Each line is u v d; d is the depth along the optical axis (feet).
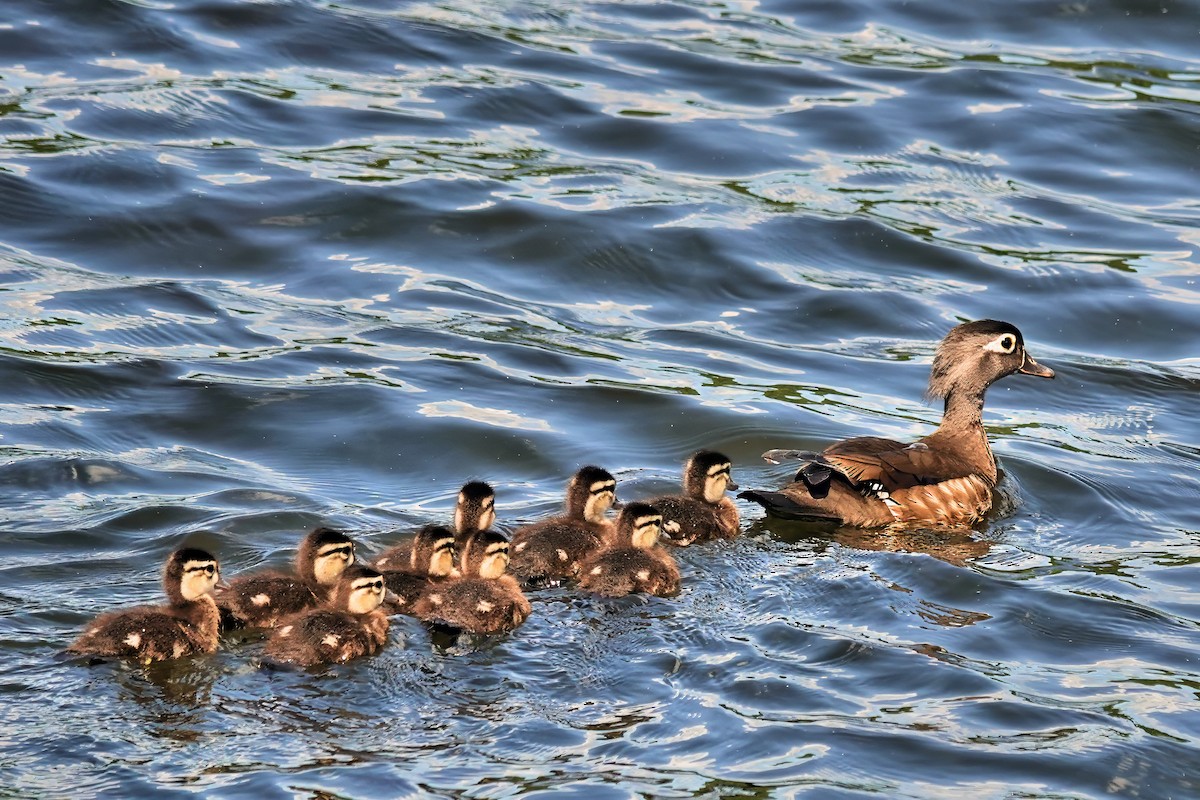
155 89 82.94
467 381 62.85
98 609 44.01
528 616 45.16
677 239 74.74
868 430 61.31
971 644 44.16
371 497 54.29
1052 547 52.44
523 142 82.23
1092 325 70.95
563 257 73.36
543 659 42.37
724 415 61.62
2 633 42.22
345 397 60.75
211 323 65.72
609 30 95.66
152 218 72.79
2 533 48.83
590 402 62.18
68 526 49.60
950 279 73.77
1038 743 39.17
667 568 47.47
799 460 55.72
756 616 45.44
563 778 36.42
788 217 77.20
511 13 96.84
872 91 89.35
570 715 39.40
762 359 66.95
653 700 40.24
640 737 38.45
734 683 41.22
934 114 87.15
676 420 61.16
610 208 76.69
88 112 80.18
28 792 35.06
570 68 89.81
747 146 82.99
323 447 57.52
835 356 67.67
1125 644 44.91
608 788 36.06
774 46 94.58
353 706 39.45
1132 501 56.18
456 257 72.84
